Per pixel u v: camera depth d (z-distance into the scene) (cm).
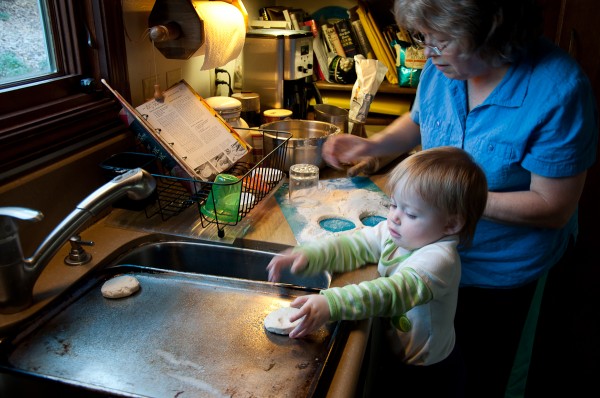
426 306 95
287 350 84
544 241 108
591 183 230
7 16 109
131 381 76
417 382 103
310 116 216
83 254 106
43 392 78
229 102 153
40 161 108
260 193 137
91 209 92
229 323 91
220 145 138
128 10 131
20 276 87
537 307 128
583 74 94
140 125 122
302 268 100
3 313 88
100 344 84
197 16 129
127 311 93
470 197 88
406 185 91
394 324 100
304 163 154
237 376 77
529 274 111
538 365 203
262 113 188
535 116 94
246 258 117
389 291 86
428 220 90
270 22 201
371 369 119
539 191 98
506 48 88
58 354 81
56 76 121
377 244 107
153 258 117
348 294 86
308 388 75
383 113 220
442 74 112
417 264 90
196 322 91
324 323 87
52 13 119
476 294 119
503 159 101
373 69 192
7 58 111
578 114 92
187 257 119
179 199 134
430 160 90
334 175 161
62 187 113
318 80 230
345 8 239
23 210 78
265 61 185
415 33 97
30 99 110
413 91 216
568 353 209
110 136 129
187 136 133
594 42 209
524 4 84
